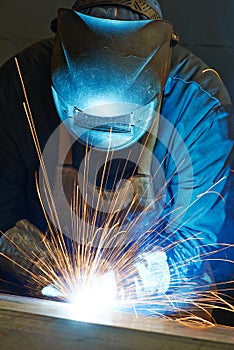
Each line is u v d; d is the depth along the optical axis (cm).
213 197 205
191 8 320
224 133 203
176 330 136
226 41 322
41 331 134
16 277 205
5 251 206
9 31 325
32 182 214
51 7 321
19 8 322
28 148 207
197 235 208
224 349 131
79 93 169
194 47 324
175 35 193
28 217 222
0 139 208
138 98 169
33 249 204
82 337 133
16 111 206
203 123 203
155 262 200
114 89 167
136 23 178
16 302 143
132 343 132
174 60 211
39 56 212
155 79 173
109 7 188
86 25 175
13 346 134
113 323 135
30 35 325
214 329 140
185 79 206
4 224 213
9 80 210
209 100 205
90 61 169
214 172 204
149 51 173
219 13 320
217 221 209
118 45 171
